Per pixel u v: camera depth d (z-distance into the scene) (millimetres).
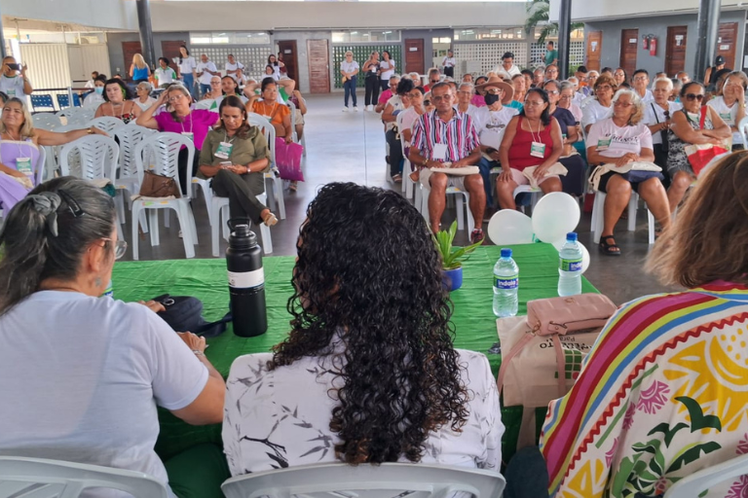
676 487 949
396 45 22906
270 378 919
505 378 1534
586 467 1043
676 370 935
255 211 4102
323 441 905
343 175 7262
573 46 22906
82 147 4551
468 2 21750
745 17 13844
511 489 1219
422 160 4766
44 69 19438
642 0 14539
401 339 876
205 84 17391
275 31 21891
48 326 1060
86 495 1056
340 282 871
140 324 1094
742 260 956
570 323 1556
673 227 1062
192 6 20312
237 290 1709
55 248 1076
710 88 9109
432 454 941
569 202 2828
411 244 881
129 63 20516
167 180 4207
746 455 926
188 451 1445
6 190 4160
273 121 6289
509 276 1911
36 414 1046
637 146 4434
